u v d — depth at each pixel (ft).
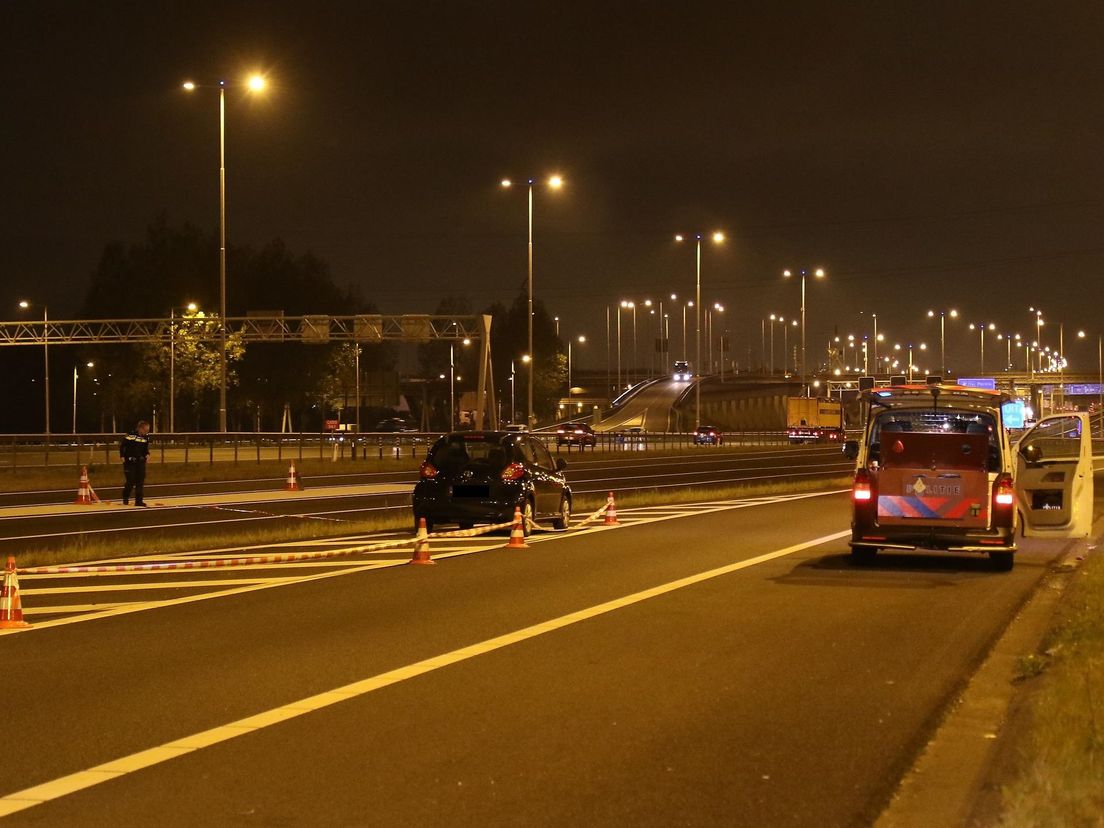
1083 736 23.67
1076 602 43.70
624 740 26.50
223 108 174.50
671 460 216.95
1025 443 66.23
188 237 304.71
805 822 21.07
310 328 229.66
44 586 52.19
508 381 449.06
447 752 25.52
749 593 49.39
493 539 72.90
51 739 26.71
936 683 32.37
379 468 169.27
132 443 103.71
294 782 23.35
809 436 323.57
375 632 40.29
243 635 39.83
